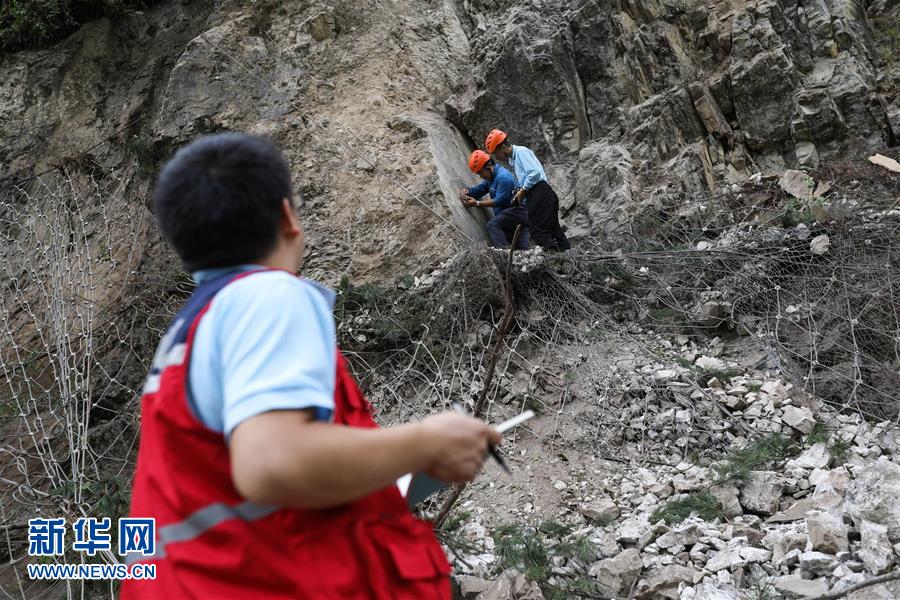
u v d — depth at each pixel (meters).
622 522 4.01
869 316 4.89
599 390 5.00
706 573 3.35
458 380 5.36
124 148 7.69
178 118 7.39
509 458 4.73
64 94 8.16
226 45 7.56
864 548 3.17
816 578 3.16
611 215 6.75
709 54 7.77
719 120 7.39
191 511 1.26
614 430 4.73
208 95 7.44
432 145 6.98
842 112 7.25
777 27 7.62
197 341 1.29
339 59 7.70
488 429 1.37
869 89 7.34
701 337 5.40
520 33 7.53
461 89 7.83
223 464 1.26
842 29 7.56
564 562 3.67
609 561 3.48
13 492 5.62
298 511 1.28
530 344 5.49
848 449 4.11
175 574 1.25
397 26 7.96
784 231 5.53
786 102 7.28
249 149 1.41
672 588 3.31
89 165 7.70
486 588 3.51
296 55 7.61
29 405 6.10
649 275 5.79
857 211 5.56
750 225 6.00
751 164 7.32
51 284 6.26
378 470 1.21
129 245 7.02
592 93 7.63
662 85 7.70
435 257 6.35
